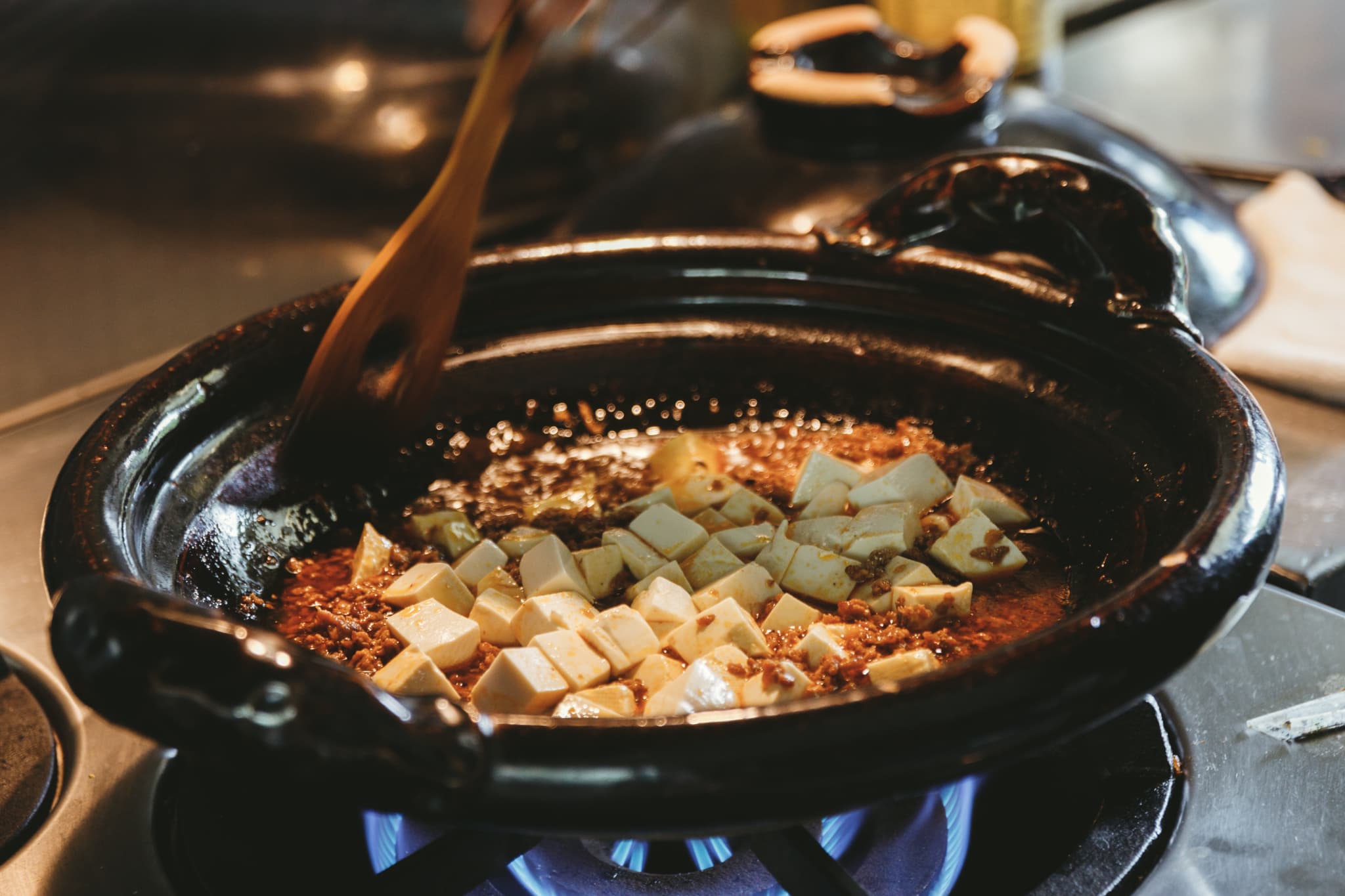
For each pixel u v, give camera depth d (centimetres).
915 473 52
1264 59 113
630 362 57
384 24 87
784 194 67
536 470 56
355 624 48
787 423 57
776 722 36
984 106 67
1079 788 47
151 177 87
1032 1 82
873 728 36
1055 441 51
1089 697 37
